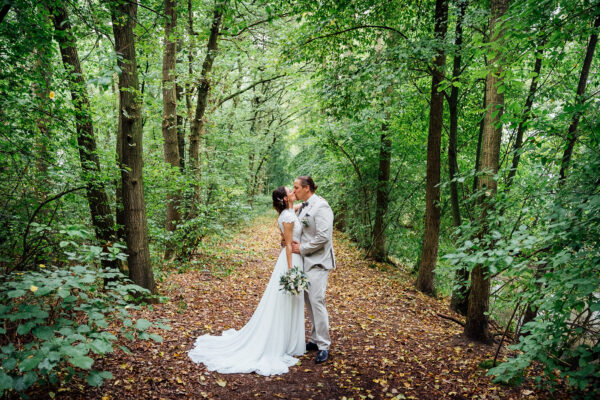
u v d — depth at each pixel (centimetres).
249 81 1248
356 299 682
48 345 202
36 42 340
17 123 380
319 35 666
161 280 587
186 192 815
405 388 319
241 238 1325
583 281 240
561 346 281
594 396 237
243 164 1514
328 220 369
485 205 404
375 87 600
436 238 791
